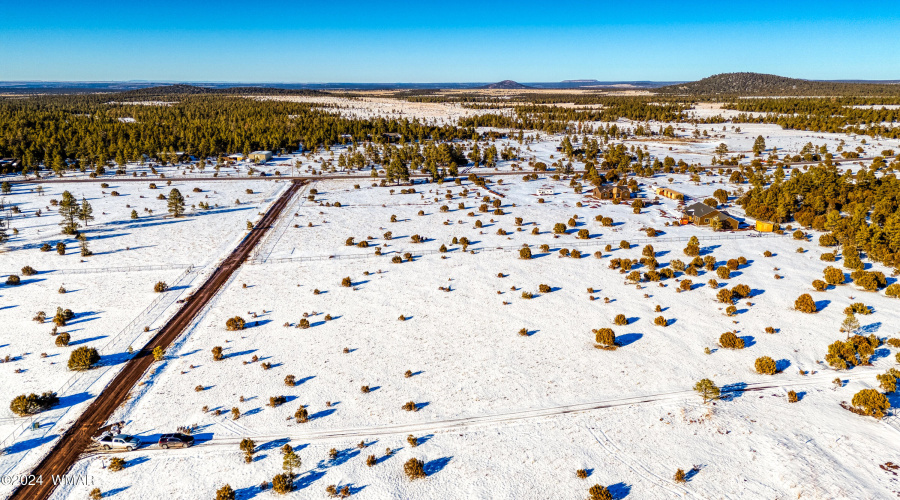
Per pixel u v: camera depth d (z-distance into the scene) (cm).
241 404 5050
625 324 6681
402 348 6150
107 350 6038
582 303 7388
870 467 4128
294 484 4059
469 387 5347
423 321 6856
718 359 5844
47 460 4281
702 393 5050
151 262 9025
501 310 7181
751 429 4631
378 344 6244
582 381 5438
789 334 6366
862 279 7594
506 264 8994
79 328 6556
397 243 10244
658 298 7525
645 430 4653
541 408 5006
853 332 6234
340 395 5209
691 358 5872
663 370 5631
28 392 5169
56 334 6359
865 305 7062
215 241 10269
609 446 4459
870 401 4750
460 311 7156
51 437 4544
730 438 4522
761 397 5112
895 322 6556
